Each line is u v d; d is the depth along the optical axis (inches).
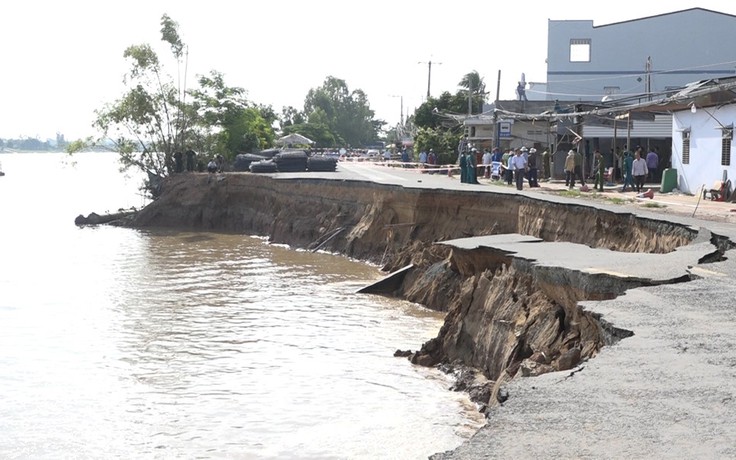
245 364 738.8
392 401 634.2
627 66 2511.1
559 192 1454.2
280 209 1827.0
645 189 1509.6
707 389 295.1
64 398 644.1
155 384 680.4
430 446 540.4
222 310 984.3
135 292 1117.1
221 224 2030.0
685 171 1499.8
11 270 1326.3
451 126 2970.0
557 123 1937.7
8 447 544.1
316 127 5590.6
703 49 2475.4
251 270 1325.0
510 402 285.7
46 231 1957.4
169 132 2448.3
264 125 2920.8
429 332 862.5
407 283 1093.1
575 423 263.0
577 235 982.4
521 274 698.2
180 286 1167.0
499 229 1167.0
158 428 577.9
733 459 231.3
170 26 2420.0
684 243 776.3
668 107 1514.5
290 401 634.2
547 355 575.8
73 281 1215.6
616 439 247.9
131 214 2148.1
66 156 2464.3
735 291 475.8
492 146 2199.8
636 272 552.1
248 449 538.3
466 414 603.5
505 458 234.5
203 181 2086.6
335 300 1049.5
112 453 533.6
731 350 346.9
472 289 767.7
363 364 738.8
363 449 536.7
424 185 1409.9
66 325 904.9
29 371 719.1
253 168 2122.3
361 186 1574.8
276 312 971.9
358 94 6894.7
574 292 579.5
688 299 454.6
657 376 311.7
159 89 2433.6
